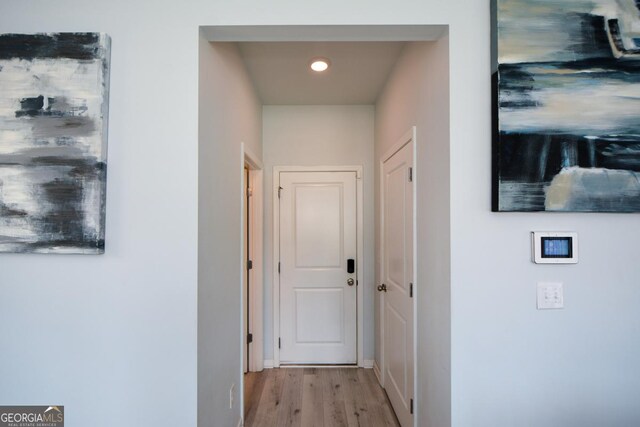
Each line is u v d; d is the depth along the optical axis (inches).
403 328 73.4
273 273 109.3
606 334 47.6
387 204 89.4
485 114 48.0
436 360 52.8
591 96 46.1
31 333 47.8
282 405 85.4
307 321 109.3
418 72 62.6
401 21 48.4
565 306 47.6
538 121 46.1
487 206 47.8
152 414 47.5
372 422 78.2
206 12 48.5
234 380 66.9
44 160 46.4
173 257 47.8
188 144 48.0
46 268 47.6
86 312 47.8
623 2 46.3
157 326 47.7
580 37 46.4
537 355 47.6
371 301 108.8
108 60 47.8
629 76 46.1
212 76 54.6
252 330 105.4
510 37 46.4
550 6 46.6
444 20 48.4
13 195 46.2
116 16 48.3
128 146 47.9
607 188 46.0
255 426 76.5
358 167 110.0
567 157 46.1
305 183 109.7
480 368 47.3
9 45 46.4
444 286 49.7
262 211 106.9
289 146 110.1
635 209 45.9
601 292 47.6
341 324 109.4
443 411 49.9
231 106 66.1
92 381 47.8
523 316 47.6
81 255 47.8
